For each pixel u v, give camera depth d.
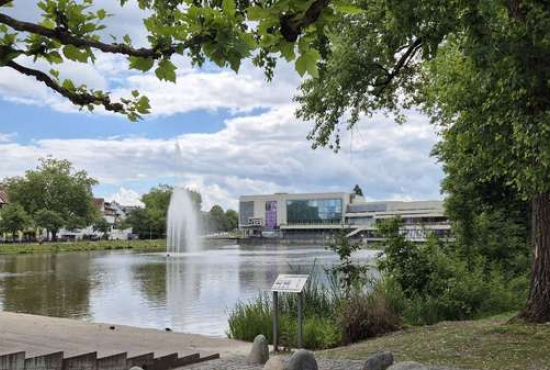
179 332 12.63
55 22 2.75
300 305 9.92
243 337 11.39
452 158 17.28
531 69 5.95
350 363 8.02
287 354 9.63
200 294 21.59
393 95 16.80
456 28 6.59
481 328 9.93
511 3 6.73
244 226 155.62
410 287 13.58
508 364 7.30
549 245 9.92
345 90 14.37
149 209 132.88
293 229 148.62
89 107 3.27
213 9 2.60
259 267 36.25
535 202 10.14
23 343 9.20
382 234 14.44
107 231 132.62
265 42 2.49
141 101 3.32
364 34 13.52
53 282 27.44
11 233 99.00
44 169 108.81
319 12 2.41
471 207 19.09
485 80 6.43
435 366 7.38
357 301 11.25
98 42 2.70
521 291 14.96
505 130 7.61
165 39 2.74
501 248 18.50
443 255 14.85
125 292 22.69
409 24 6.87
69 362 7.66
